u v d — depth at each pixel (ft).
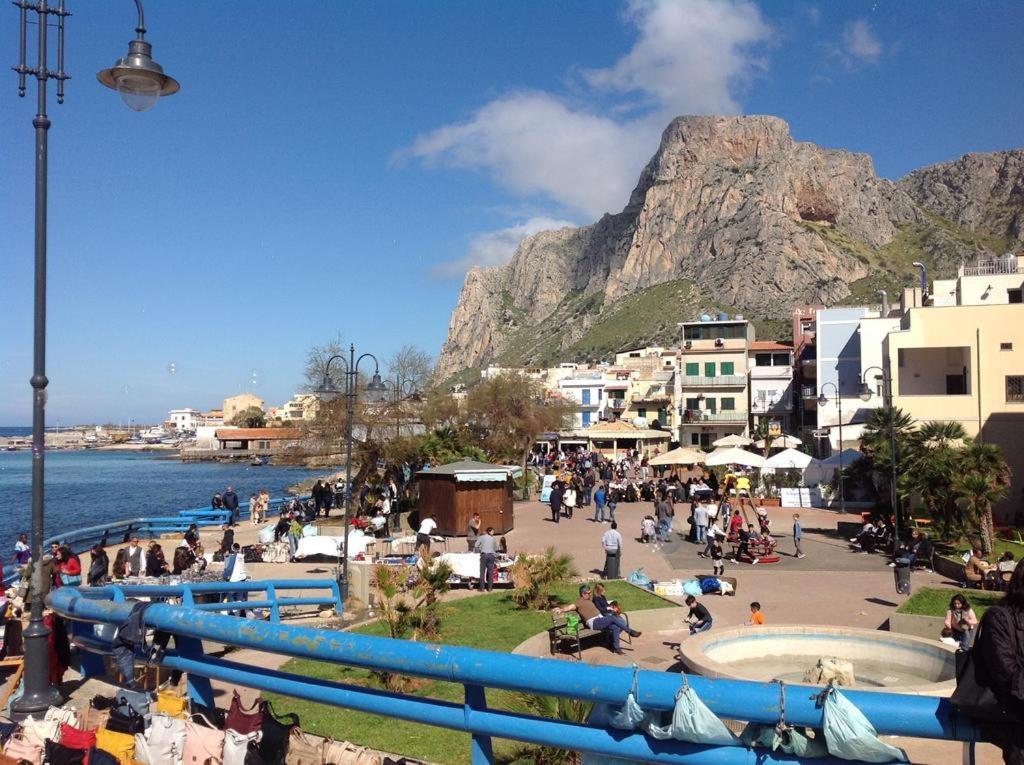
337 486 148.77
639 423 262.88
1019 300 143.33
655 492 136.77
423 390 161.99
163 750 16.53
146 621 17.90
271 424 602.03
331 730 28.71
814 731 10.91
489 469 103.30
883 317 182.09
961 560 74.18
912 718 10.33
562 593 62.39
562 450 281.33
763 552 85.10
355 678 36.42
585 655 48.55
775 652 41.39
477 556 68.33
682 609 56.29
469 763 25.63
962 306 118.21
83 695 23.84
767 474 144.87
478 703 13.16
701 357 268.00
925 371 130.41
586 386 293.64
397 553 86.02
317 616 51.85
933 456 89.56
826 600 63.98
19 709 22.63
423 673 13.20
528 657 12.54
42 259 25.73
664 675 11.50
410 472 136.36
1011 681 9.72
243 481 337.52
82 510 220.84
